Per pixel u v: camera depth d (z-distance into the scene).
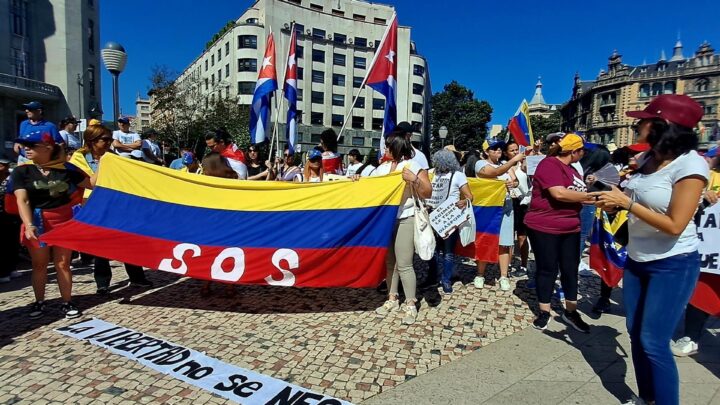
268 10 49.44
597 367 3.29
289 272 4.31
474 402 2.79
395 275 4.54
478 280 5.55
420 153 4.89
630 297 2.56
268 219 4.43
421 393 2.89
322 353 3.49
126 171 4.58
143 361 3.28
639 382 2.62
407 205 4.23
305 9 52.75
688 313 3.55
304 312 4.46
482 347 3.65
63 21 36.31
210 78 58.56
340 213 4.31
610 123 85.69
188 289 5.20
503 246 5.39
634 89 81.75
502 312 4.55
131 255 4.36
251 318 4.26
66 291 4.24
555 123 91.62
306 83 53.34
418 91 61.44
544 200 3.86
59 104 36.41
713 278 3.30
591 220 5.06
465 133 71.69
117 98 7.62
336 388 2.94
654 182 2.31
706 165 2.17
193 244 4.41
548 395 2.88
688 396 2.88
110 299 4.79
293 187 4.46
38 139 3.98
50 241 4.09
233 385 2.96
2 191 5.66
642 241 2.41
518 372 3.21
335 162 7.31
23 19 34.81
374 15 60.16
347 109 56.84
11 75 32.69
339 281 4.31
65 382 2.95
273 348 3.56
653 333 2.37
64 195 4.25
